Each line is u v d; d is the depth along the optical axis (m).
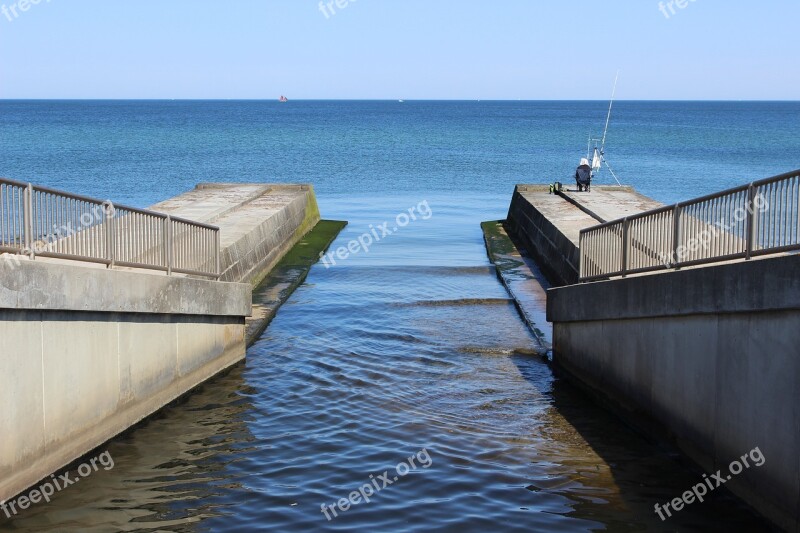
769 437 9.06
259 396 14.32
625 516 9.68
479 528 9.40
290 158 76.38
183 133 115.50
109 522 9.49
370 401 13.97
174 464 11.22
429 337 18.41
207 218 26.70
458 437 12.29
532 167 69.81
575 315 15.10
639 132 128.50
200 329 14.88
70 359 10.84
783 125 155.12
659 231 12.70
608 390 13.77
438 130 133.62
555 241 24.62
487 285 24.55
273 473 10.95
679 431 11.33
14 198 10.19
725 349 10.06
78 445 11.10
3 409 9.43
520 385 15.20
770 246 9.69
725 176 60.62
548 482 10.67
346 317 20.30
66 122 148.62
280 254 28.73
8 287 9.29
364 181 58.91
